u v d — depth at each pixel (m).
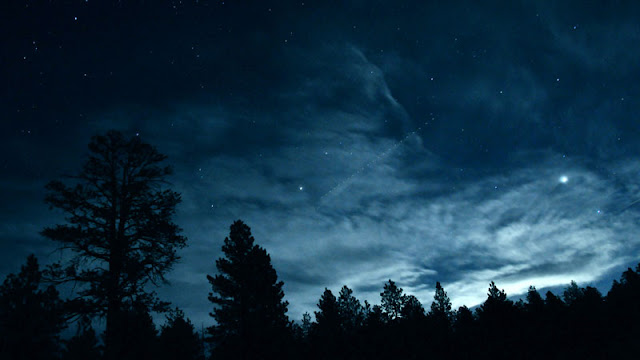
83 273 13.76
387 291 39.72
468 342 23.20
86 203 14.76
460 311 25.22
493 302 23.66
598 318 23.77
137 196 15.77
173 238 15.38
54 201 14.30
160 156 16.73
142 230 15.05
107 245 14.52
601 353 20.83
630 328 23.09
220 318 25.86
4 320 17.66
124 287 14.27
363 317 36.88
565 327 22.80
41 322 17.23
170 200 15.91
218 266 28.27
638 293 27.61
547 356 21.59
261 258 28.48
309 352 21.84
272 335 15.34
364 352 23.38
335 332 25.06
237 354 14.66
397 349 23.58
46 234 13.69
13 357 17.03
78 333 13.45
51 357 17.52
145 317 13.53
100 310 13.63
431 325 25.95
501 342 22.17
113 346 12.45
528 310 24.34
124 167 16.25
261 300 26.70
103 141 15.99
